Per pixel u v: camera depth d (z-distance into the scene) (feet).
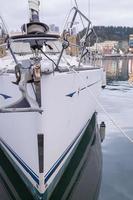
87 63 24.32
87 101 19.92
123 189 14.89
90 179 15.74
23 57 17.62
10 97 14.38
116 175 16.44
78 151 18.85
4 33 14.78
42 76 12.16
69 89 15.17
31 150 13.23
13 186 14.60
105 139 22.77
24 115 13.17
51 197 13.85
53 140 13.71
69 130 16.02
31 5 14.39
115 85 59.52
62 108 14.43
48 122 12.91
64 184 15.02
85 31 18.24
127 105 37.76
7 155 16.92
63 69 14.62
